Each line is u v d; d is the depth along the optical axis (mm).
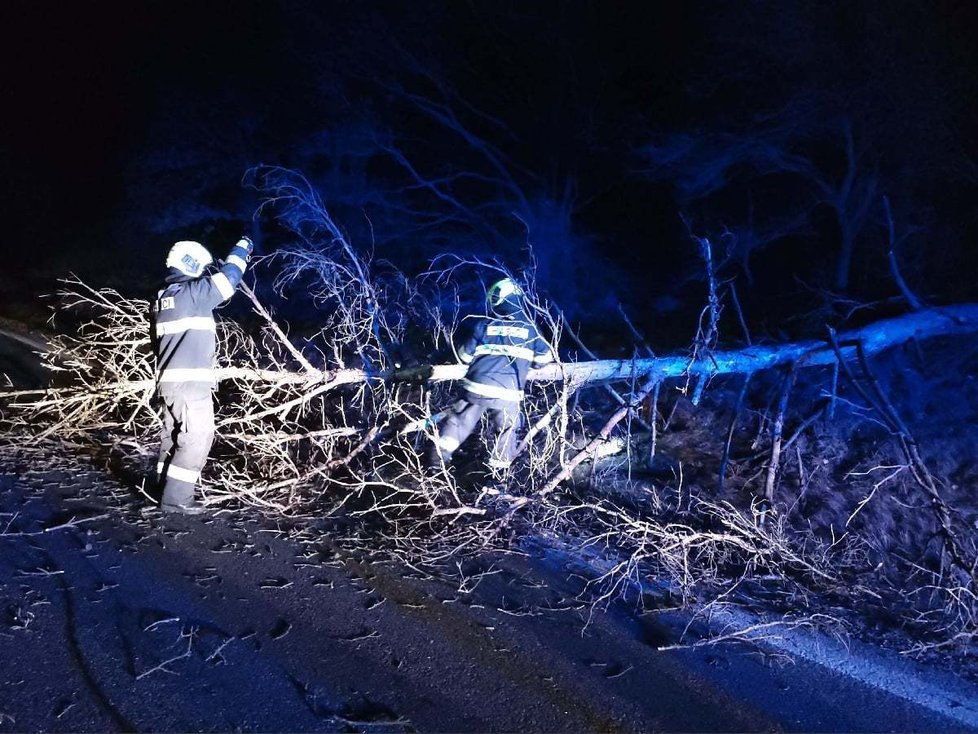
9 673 3113
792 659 3883
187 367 4684
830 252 10453
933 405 6699
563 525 5203
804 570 4859
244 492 5027
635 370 6152
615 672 3605
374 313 6422
